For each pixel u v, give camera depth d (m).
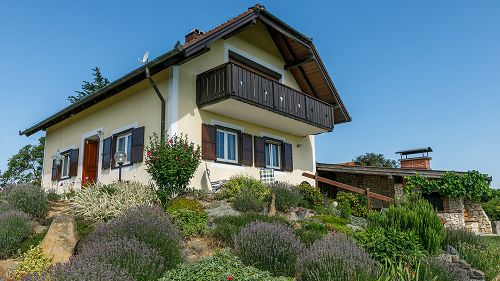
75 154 15.59
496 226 17.17
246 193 10.84
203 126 12.43
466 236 10.45
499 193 17.48
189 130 12.02
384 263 7.24
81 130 15.67
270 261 6.30
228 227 8.06
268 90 13.12
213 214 9.58
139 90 13.12
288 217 11.27
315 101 15.63
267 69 15.78
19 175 25.61
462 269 8.02
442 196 16.89
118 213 8.60
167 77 12.14
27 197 10.03
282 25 14.37
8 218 8.23
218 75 11.98
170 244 6.29
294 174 16.44
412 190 16.53
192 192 11.02
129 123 13.23
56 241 6.94
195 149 12.04
